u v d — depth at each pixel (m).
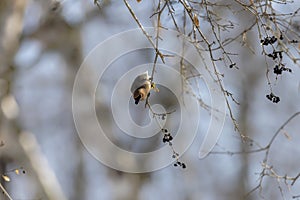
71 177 24.39
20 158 15.28
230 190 25.55
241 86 25.14
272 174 11.54
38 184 15.25
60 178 24.42
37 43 18.23
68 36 19.14
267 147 11.65
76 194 23.97
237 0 9.97
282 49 9.98
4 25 15.93
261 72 25.33
